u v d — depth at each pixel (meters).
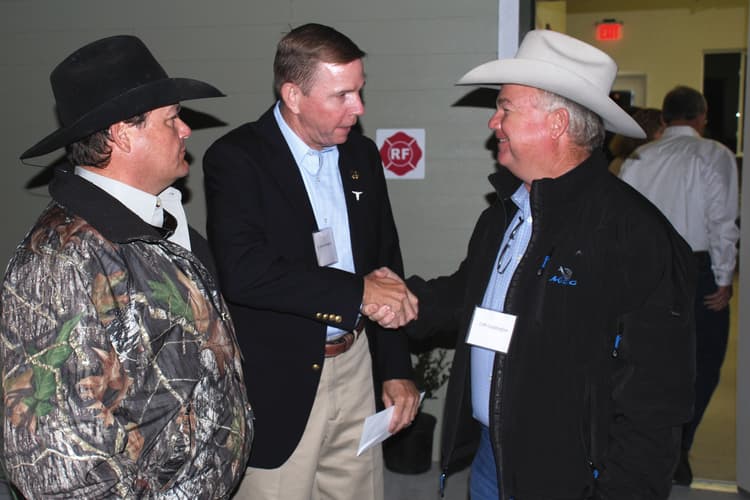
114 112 1.36
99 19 3.53
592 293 1.58
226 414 1.47
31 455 1.21
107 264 1.30
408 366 2.24
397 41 3.38
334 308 1.87
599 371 1.58
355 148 2.17
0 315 1.29
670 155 3.58
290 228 1.95
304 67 1.84
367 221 2.11
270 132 2.00
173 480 1.36
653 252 1.54
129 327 1.30
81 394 1.22
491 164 3.41
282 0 3.42
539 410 1.61
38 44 3.58
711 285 3.54
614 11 9.64
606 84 1.70
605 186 1.63
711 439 4.11
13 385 1.23
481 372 1.84
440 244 3.49
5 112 3.64
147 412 1.31
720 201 3.46
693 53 9.53
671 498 3.34
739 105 9.43
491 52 3.33
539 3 5.14
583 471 1.60
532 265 1.64
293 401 1.96
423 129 3.43
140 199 1.45
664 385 1.53
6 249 3.72
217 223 1.91
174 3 3.48
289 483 1.99
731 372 5.35
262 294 1.87
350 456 2.10
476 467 1.98
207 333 1.44
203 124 3.52
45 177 3.65
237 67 3.48
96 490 1.23
